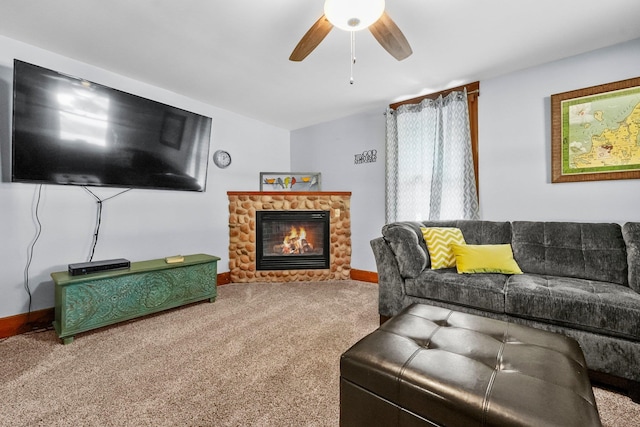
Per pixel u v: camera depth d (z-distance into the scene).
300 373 1.60
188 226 3.27
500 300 1.80
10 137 2.11
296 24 1.96
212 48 2.26
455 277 2.05
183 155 3.07
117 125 2.53
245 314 2.51
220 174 3.63
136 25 1.97
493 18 1.90
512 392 0.82
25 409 1.31
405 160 3.33
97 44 2.20
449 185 3.00
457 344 1.13
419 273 2.18
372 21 1.45
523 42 2.19
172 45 2.22
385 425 0.96
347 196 3.87
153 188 2.84
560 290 1.69
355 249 3.88
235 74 2.72
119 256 2.69
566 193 2.44
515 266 2.16
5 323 2.08
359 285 3.53
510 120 2.69
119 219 2.69
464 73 2.70
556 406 0.77
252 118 4.05
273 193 3.72
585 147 2.33
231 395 1.41
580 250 2.09
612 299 1.52
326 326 2.24
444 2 1.74
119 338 2.04
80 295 2.02
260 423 1.23
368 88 3.05
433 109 3.12
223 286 3.48
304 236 3.86
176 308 2.66
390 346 1.10
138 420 1.24
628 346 1.44
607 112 2.24
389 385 0.95
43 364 1.70
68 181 2.27
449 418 0.83
